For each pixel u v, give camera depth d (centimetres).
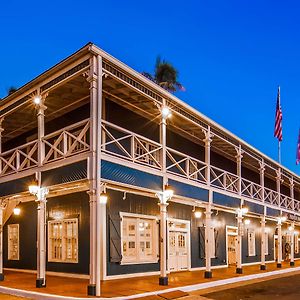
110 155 1054
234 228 2028
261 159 2038
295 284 1441
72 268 1359
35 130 1675
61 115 1534
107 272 1284
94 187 986
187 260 1655
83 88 1272
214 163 1997
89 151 1009
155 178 1213
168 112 1298
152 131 1587
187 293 1095
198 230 1742
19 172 1258
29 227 1570
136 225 1423
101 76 1039
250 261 2166
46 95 1191
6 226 1684
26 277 1362
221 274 1567
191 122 1455
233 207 1677
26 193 1221
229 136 1705
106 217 1307
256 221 2288
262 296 1161
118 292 1027
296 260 2623
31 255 1535
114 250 1309
